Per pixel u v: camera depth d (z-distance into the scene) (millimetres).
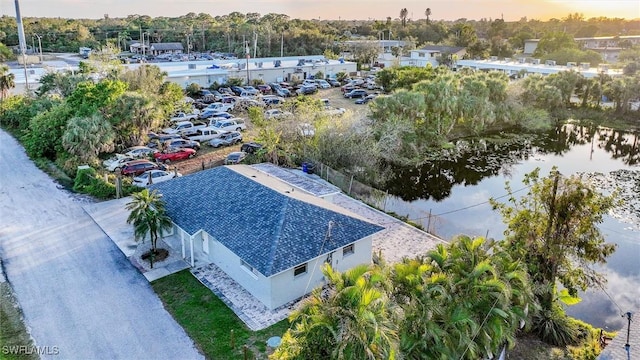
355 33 168875
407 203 36188
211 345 18281
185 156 41438
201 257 24609
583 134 58781
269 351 17938
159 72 57969
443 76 54344
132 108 42281
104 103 41562
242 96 64625
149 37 143000
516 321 16453
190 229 23578
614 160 48375
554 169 20922
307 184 32281
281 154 40406
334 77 85688
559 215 19453
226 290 21797
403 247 26484
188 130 46750
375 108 47156
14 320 19500
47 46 121875
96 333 18875
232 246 21578
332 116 42625
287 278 20516
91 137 38250
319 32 139125
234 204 24141
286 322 19625
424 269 15992
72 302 20812
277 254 20156
